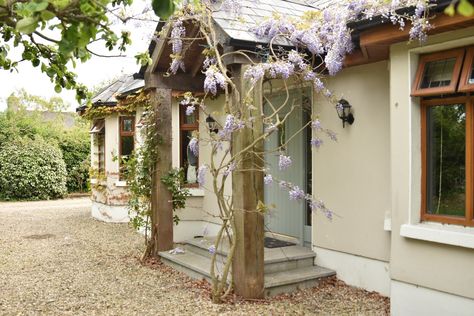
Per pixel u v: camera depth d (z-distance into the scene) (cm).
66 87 500
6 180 1934
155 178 815
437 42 488
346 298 604
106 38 369
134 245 973
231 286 597
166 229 813
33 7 250
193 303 579
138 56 482
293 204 785
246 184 586
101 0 304
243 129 580
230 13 626
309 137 760
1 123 2034
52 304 579
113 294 621
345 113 664
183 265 725
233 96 600
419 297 506
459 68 481
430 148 521
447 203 506
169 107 808
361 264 646
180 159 1066
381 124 618
